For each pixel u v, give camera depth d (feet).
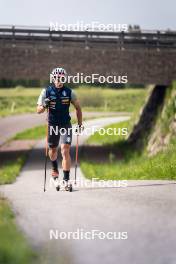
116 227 60.59
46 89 89.51
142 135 350.02
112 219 64.85
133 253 49.78
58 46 327.47
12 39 324.39
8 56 325.21
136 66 333.83
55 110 90.07
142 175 142.31
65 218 65.77
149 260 47.44
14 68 325.83
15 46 325.01
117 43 331.57
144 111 379.55
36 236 56.54
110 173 189.57
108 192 86.69
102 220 64.34
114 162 286.87
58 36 326.85
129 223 62.44
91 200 78.84
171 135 275.18
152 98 369.30
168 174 124.26
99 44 329.93
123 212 68.90
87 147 374.63
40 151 351.67
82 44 329.31
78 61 329.93
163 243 52.95
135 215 66.85
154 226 60.54
